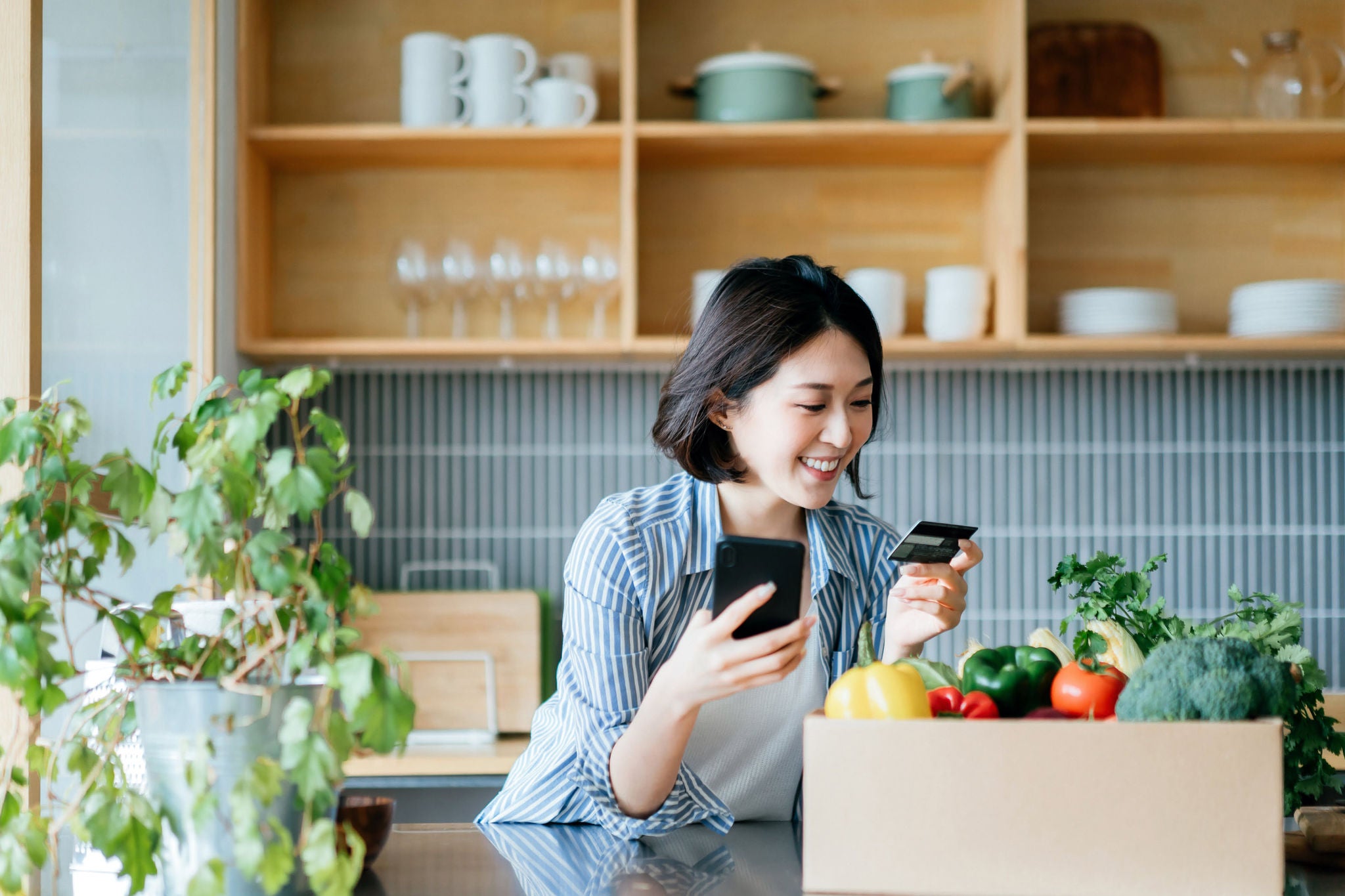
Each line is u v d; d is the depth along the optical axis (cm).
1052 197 261
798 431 111
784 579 95
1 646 78
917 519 258
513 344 237
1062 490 259
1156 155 255
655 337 252
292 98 261
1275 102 242
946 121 239
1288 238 261
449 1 263
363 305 261
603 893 88
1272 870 80
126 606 104
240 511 77
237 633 89
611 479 260
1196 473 258
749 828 116
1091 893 81
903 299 240
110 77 175
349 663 75
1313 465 258
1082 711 93
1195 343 233
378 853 98
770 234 262
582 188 263
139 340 185
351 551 259
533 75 244
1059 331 251
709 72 242
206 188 219
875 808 82
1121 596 109
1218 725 81
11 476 122
